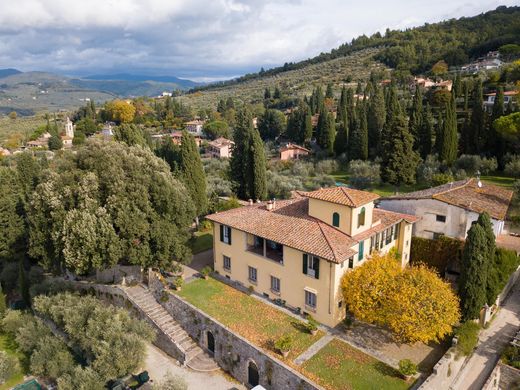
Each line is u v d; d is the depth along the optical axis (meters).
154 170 38.09
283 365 23.98
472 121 67.00
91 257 33.53
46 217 37.38
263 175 59.00
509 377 24.95
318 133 97.44
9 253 45.84
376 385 22.50
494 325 29.58
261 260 32.03
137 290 35.41
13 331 36.06
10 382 30.44
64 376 27.86
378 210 35.09
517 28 165.00
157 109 174.25
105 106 180.75
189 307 30.92
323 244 27.69
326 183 67.06
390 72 180.12
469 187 40.09
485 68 130.75
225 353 28.03
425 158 69.19
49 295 37.34
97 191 35.38
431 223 37.38
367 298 25.80
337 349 25.72
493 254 27.47
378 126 82.94
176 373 28.30
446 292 25.05
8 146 131.00
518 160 59.16
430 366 24.08
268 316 29.55
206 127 133.62
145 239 34.56
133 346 27.98
